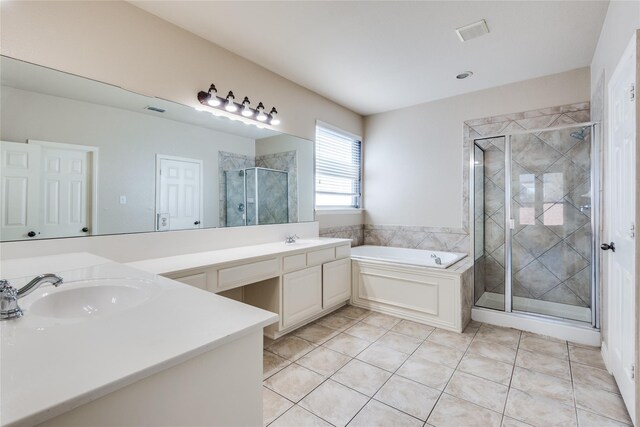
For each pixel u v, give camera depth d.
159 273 1.67
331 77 3.13
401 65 2.86
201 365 0.68
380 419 1.58
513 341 2.49
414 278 2.92
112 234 1.93
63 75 1.74
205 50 2.42
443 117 3.72
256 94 2.83
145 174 2.09
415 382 1.91
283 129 3.13
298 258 2.62
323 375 1.99
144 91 2.07
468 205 3.56
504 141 3.18
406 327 2.78
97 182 1.88
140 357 0.59
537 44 2.49
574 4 2.01
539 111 3.09
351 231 4.20
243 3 2.00
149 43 2.09
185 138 2.31
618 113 1.84
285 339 2.52
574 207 2.89
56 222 1.72
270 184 3.00
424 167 3.88
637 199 1.35
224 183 2.59
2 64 1.56
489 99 3.40
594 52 2.60
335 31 2.32
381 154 4.26
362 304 3.29
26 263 1.46
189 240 2.34
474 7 2.04
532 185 3.08
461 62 2.80
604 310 2.27
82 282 1.12
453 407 1.67
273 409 1.66
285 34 2.36
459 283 2.66
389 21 2.19
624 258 1.70
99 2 1.87
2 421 0.41
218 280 1.97
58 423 0.48
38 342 0.65
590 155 2.62
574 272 2.89
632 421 1.52
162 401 0.61
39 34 1.66
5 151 1.57
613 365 1.92
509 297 2.90
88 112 1.84
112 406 0.54
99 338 0.67
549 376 1.97
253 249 2.56
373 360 2.18
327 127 3.72
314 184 3.55
